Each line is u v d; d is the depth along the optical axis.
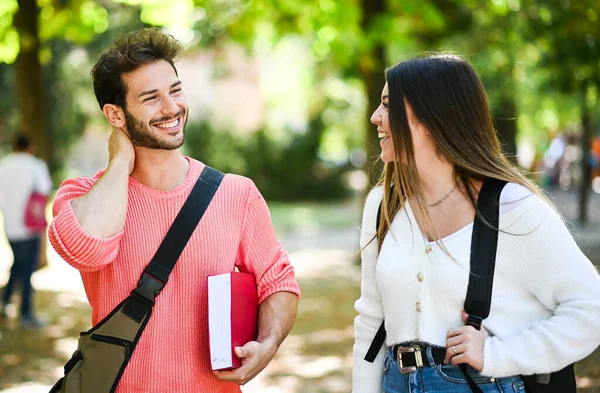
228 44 15.20
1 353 7.26
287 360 7.05
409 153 2.45
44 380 6.42
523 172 2.57
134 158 2.64
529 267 2.33
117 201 2.53
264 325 2.69
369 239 2.68
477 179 2.45
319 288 11.08
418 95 2.42
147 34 2.63
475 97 2.45
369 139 11.10
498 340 2.33
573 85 11.54
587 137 17.39
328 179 27.73
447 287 2.38
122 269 2.56
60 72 26.25
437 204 2.48
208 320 2.51
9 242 8.28
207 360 2.58
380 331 2.67
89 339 2.56
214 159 26.84
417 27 11.09
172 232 2.58
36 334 8.05
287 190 27.47
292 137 27.77
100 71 2.62
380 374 2.68
